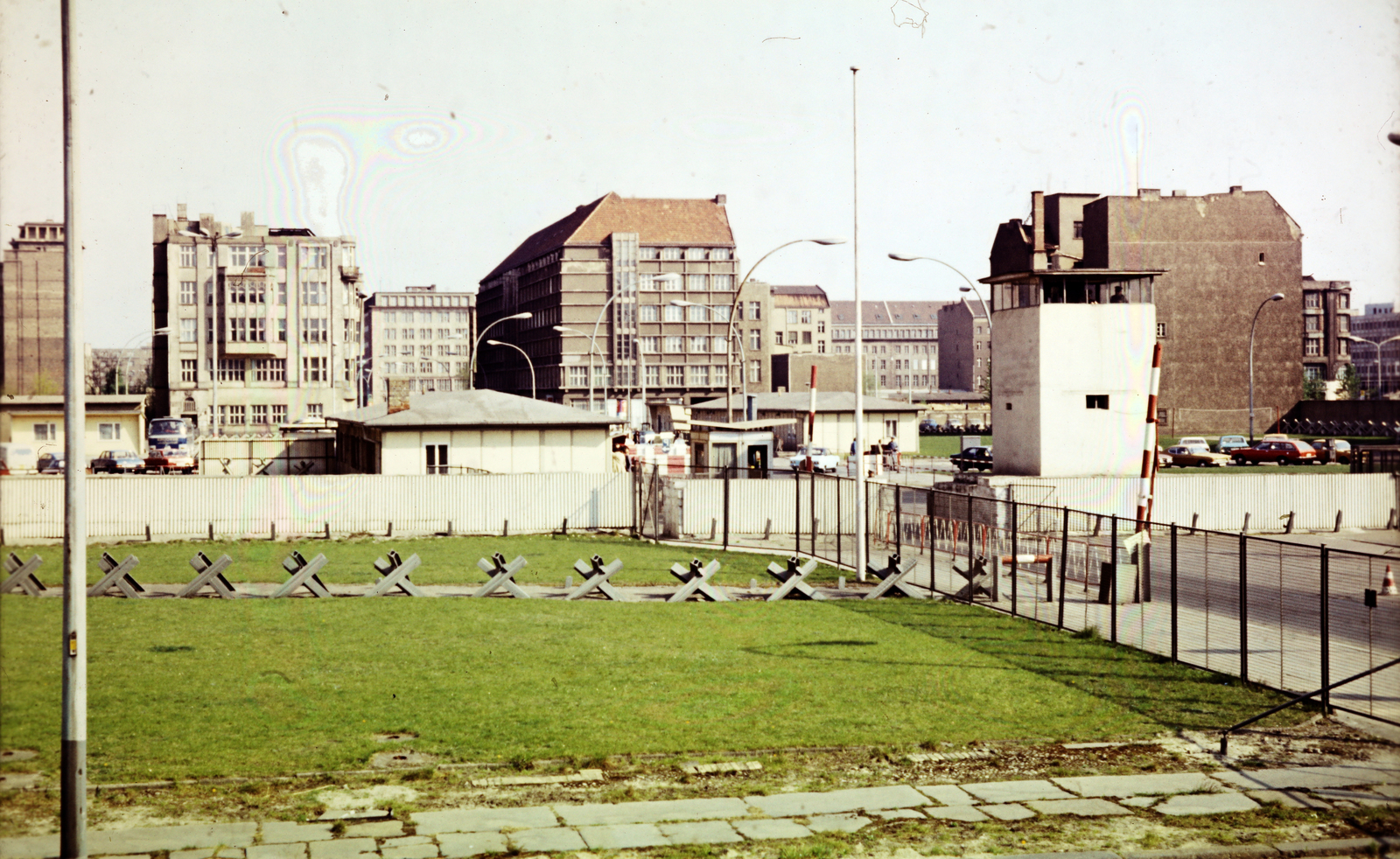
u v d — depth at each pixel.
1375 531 40.47
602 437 42.81
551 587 26.80
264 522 37.25
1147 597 24.72
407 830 10.66
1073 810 11.45
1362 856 10.39
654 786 12.13
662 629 21.31
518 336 166.50
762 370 168.12
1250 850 10.32
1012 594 24.72
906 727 14.41
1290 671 17.80
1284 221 104.81
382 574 26.08
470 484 38.72
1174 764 13.09
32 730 13.84
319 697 15.65
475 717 14.66
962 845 10.45
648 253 144.38
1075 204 104.56
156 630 20.61
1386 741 14.02
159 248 110.69
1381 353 157.75
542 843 10.37
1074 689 16.58
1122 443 44.34
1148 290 44.62
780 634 20.88
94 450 63.50
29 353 52.66
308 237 111.25
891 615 23.31
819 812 11.36
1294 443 73.06
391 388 46.34
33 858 9.78
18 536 35.34
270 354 110.50
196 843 10.22
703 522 38.53
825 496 38.25
